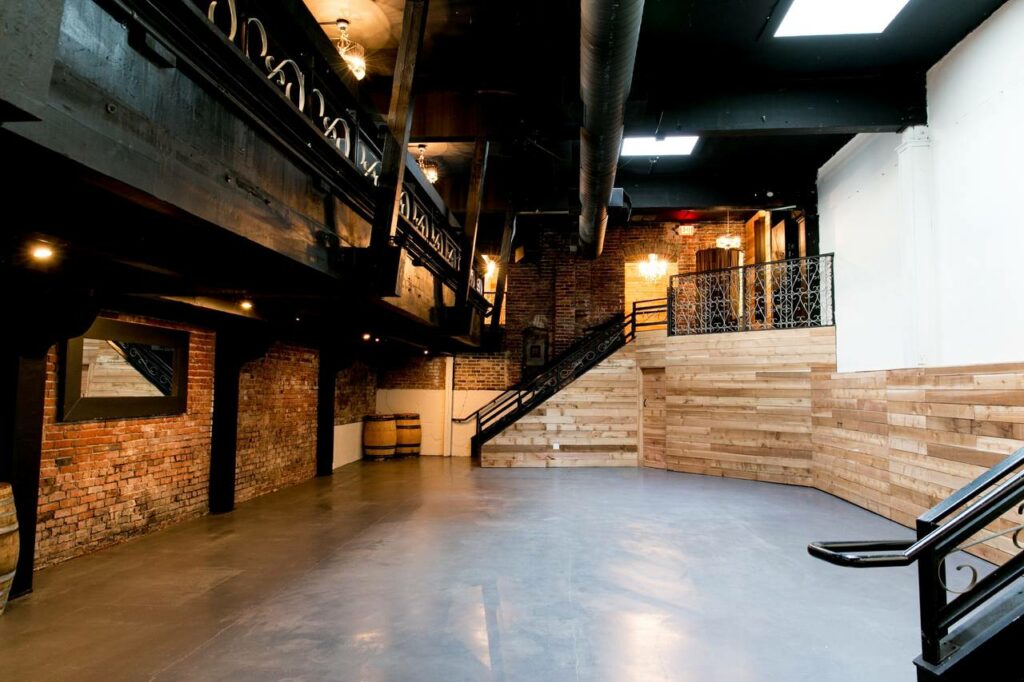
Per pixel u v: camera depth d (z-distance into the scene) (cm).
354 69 505
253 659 290
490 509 655
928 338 562
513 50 521
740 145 770
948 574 437
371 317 579
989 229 487
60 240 233
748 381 879
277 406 768
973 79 504
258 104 209
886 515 623
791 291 884
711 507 672
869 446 665
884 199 652
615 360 1031
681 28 504
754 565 453
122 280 340
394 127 317
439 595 383
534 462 998
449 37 504
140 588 391
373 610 357
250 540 515
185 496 582
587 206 677
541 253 1192
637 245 1180
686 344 954
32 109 106
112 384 546
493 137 562
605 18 307
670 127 587
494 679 274
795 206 868
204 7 201
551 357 1167
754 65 562
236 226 202
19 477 371
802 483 816
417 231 416
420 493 750
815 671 285
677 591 395
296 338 751
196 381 597
